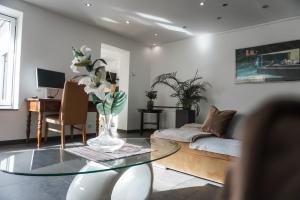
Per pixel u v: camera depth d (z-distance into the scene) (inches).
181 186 82.7
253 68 164.2
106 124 65.2
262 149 8.2
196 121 192.4
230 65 178.1
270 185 8.0
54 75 148.3
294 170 7.7
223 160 84.6
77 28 172.4
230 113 112.7
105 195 51.4
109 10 152.8
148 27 181.8
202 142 93.8
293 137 7.8
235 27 173.2
